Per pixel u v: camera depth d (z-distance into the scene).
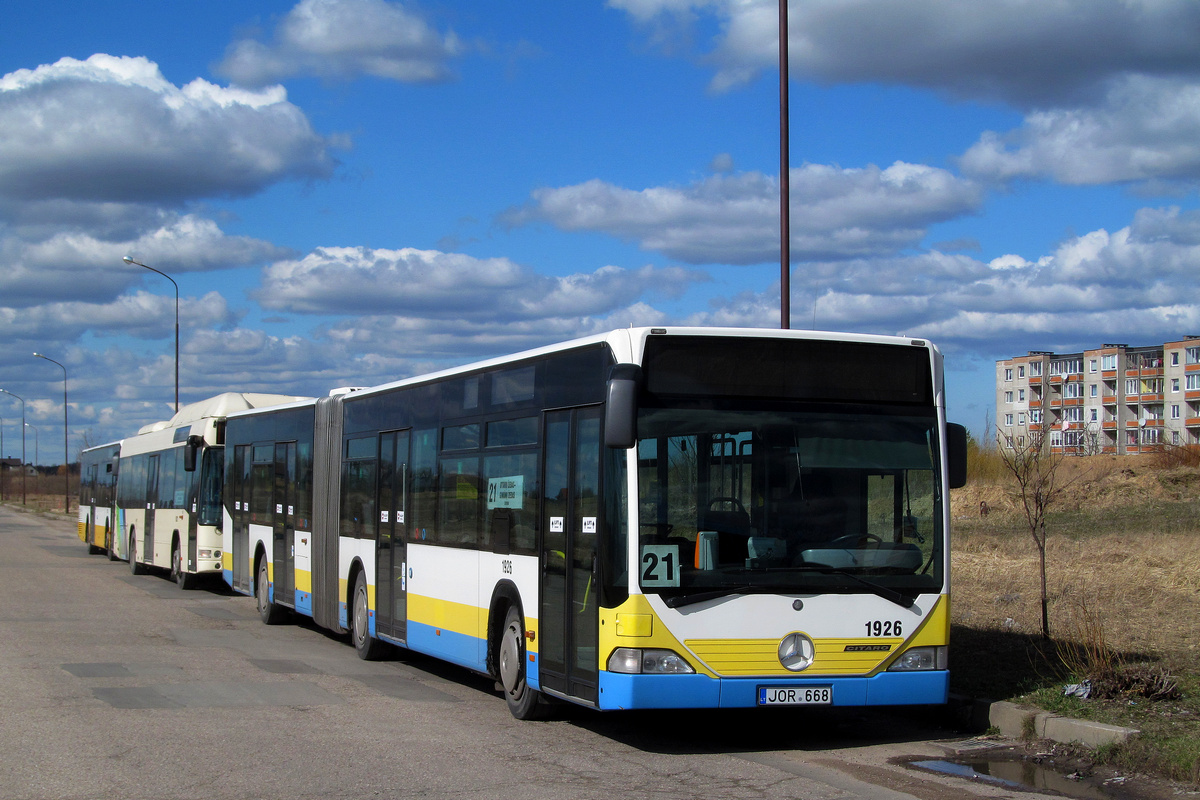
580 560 8.93
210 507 24.23
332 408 16.14
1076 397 108.62
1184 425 100.75
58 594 23.22
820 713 10.46
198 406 25.89
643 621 8.20
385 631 13.62
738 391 8.66
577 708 10.52
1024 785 7.56
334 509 15.77
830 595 8.51
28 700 10.72
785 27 15.62
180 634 16.64
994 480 31.70
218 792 7.27
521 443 10.23
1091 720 8.71
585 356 9.12
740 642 8.31
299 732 9.37
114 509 35.53
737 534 8.45
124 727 9.47
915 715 10.21
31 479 148.88
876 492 8.78
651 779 7.72
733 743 9.10
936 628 8.74
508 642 10.34
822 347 8.86
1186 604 13.90
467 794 7.25
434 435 12.42
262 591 18.94
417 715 10.29
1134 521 24.91
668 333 8.59
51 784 7.46
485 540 10.89
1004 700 9.57
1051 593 15.06
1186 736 8.16
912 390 9.02
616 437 7.88
